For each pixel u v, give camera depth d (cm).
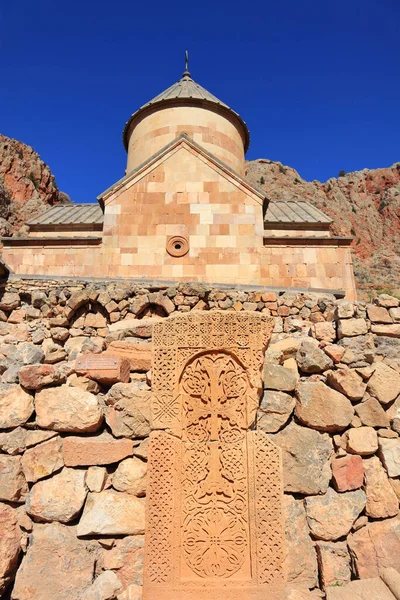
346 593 321
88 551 346
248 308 725
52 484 367
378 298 509
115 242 1120
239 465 349
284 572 324
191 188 1151
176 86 1639
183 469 349
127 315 738
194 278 1099
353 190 8262
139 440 392
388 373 417
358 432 394
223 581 324
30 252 1142
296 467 378
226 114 1527
